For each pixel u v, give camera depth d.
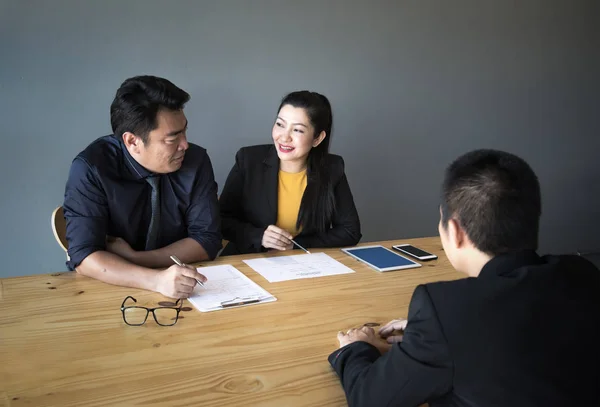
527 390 0.85
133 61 2.64
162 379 1.10
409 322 0.96
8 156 2.50
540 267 0.93
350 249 2.06
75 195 1.72
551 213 4.21
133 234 1.87
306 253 2.00
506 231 0.95
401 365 0.93
